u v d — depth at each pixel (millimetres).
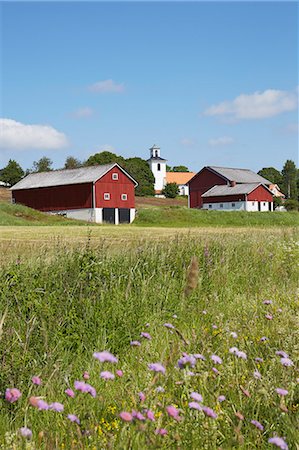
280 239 16484
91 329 6465
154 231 37969
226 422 3939
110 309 6863
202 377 4168
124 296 7438
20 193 83625
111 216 76312
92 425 3516
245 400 4316
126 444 3098
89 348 6242
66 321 6508
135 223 67688
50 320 6250
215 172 104938
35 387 4797
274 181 185500
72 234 32625
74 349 6258
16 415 4289
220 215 71250
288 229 21000
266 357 5402
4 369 4844
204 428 3504
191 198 108875
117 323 6656
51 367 5215
